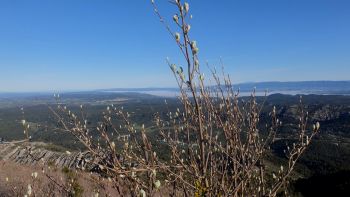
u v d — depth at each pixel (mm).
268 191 2609
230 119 2660
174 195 2574
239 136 2643
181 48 2350
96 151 2301
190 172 2479
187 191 2605
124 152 2271
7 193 7051
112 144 2170
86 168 2445
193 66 2408
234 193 2529
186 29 2307
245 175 2525
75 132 2428
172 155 2611
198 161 2668
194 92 2479
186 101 2662
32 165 10227
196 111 2568
